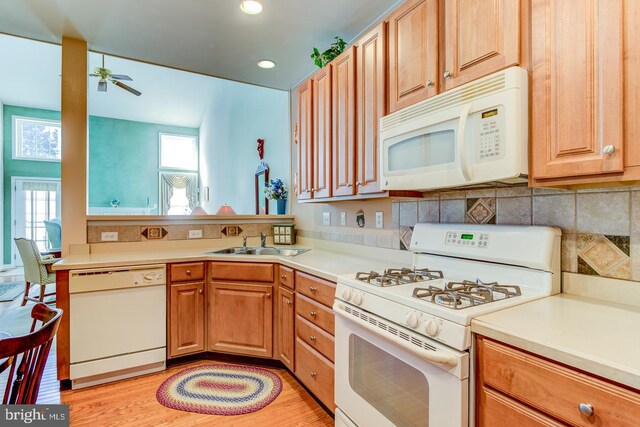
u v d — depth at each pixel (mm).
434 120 1446
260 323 2441
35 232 7539
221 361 2609
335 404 1687
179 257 2449
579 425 791
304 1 2133
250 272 2461
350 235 2646
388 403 1330
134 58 2904
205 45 2674
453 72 1413
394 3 2154
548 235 1315
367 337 1432
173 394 2119
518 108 1159
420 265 1827
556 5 1087
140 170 8617
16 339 952
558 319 1043
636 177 918
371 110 1924
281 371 2445
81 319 2160
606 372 748
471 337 1049
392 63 1762
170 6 2174
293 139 3541
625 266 1194
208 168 7684
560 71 1078
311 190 2541
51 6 2172
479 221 1686
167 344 2414
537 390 875
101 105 7699
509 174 1164
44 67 5902
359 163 2029
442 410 1085
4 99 7043
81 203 2643
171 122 8812
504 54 1224
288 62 2967
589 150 1009
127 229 2805
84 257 2430
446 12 1447
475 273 1549
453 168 1374
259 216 3352
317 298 1938
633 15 919
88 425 1817
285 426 1837
